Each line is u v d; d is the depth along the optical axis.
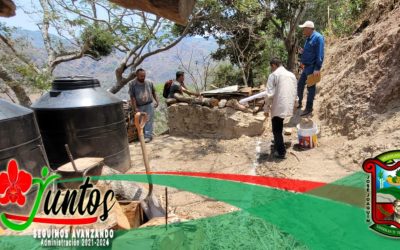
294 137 6.32
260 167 5.29
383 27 6.54
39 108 5.42
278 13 14.80
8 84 10.21
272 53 15.56
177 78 8.17
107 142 5.62
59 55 13.38
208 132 7.53
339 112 5.88
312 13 17.16
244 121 7.11
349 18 10.45
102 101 5.57
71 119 5.30
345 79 6.39
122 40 11.47
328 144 5.53
